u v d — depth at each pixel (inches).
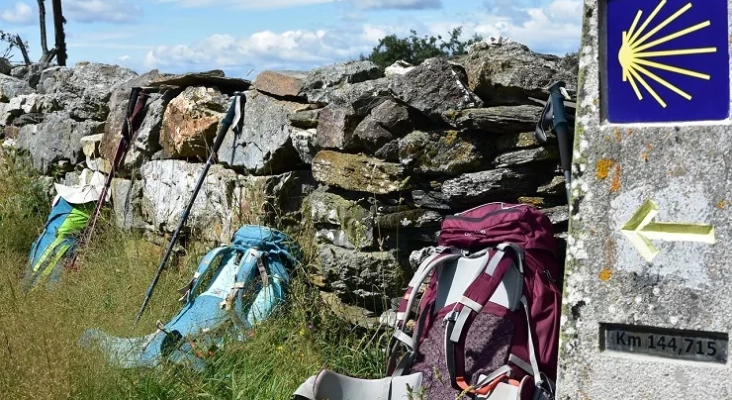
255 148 221.8
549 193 164.2
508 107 165.5
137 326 196.9
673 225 108.7
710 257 106.7
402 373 149.3
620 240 111.7
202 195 239.6
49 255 264.2
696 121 107.7
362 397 145.0
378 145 186.1
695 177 107.2
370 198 188.2
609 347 113.6
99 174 292.5
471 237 150.6
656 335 110.7
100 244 263.4
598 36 112.9
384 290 183.5
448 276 151.7
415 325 151.6
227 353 173.5
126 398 161.8
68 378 159.2
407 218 181.0
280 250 198.5
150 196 264.7
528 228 150.1
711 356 107.9
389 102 184.5
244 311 191.2
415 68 177.6
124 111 287.6
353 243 187.2
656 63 109.8
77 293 215.8
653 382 110.5
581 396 114.8
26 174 328.2
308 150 207.0
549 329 143.9
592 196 113.2
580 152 114.0
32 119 342.3
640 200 110.3
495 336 142.9
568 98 157.0
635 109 111.2
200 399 163.6
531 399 133.0
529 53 170.4
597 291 113.3
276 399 161.0
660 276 109.5
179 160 253.8
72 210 275.3
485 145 171.6
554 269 152.1
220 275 202.5
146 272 239.0
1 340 170.7
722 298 106.3
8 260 259.3
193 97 244.5
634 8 110.9
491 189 168.6
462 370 140.6
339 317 194.5
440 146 173.9
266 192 214.1
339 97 199.2
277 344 181.5
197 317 192.2
